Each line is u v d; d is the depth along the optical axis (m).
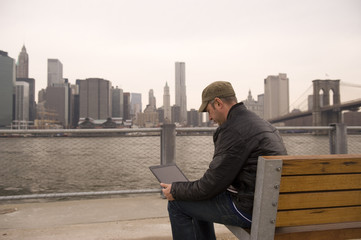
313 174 1.08
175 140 3.32
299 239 1.14
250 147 1.14
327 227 1.15
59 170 8.41
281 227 1.13
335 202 1.12
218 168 1.17
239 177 1.20
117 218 2.56
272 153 1.14
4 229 2.27
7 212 2.72
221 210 1.27
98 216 2.61
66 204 3.00
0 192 4.89
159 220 2.51
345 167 1.10
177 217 1.45
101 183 7.90
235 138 1.16
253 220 1.10
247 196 1.17
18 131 3.04
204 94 1.41
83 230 2.26
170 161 3.29
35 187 7.49
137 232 2.22
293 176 1.06
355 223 1.18
